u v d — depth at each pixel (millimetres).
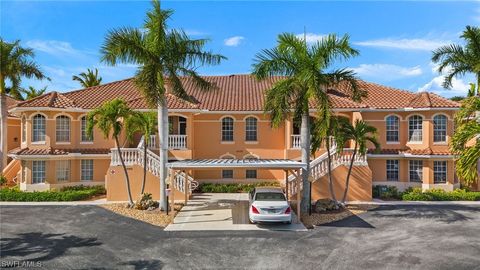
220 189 28250
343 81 21125
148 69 19625
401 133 29547
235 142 30359
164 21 20219
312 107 26516
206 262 12891
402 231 16938
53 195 24500
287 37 20094
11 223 18344
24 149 27797
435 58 27547
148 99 19906
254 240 15656
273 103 20281
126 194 24641
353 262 12891
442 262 12828
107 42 19172
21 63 31844
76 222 18609
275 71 20312
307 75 18859
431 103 28203
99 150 29109
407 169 28906
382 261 12969
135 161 24797
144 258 13281
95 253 13805
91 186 28781
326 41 19438
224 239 15789
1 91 31484
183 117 30344
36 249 14242
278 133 30266
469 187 27953
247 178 30297
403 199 24938
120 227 17719
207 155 30344
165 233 16766
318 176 24141
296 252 14016
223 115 30344
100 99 30750
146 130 21922
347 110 27812
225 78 37312
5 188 27766
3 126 31406
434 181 27984
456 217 19672
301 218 19609
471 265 12531
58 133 28672
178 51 20531
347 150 24359
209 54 21094
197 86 22000
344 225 18156
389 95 31516
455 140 15266
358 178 24297
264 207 17594
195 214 20656
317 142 21359
